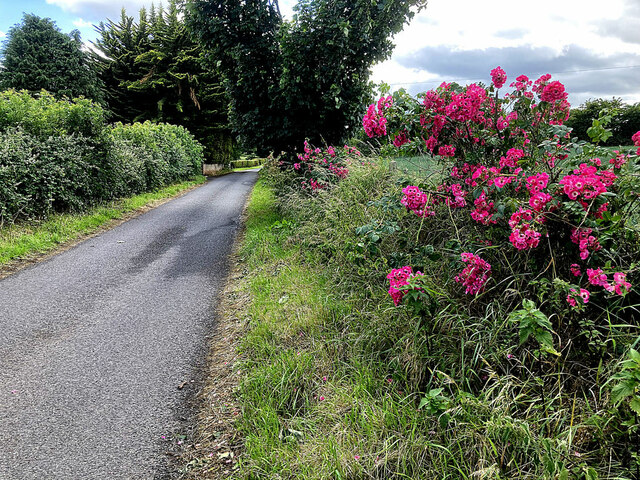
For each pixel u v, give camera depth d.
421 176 4.26
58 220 7.96
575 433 1.82
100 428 2.50
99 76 29.05
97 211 9.30
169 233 8.09
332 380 2.68
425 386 2.44
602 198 2.13
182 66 28.09
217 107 29.42
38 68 23.50
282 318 3.66
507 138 3.15
